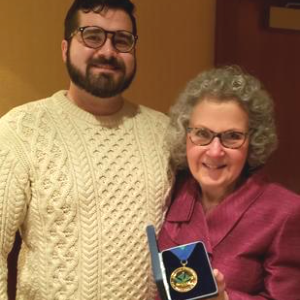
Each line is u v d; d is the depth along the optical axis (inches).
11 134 43.9
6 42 63.9
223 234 42.2
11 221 43.3
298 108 83.4
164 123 52.1
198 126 42.6
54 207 43.8
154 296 47.8
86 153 45.8
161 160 49.3
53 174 44.1
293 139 84.2
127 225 45.7
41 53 66.2
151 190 47.6
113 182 45.9
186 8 76.9
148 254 46.8
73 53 45.9
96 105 47.4
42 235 44.6
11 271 51.9
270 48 79.8
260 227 41.3
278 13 79.1
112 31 45.3
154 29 74.7
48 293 44.7
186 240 44.1
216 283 33.0
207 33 79.0
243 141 42.2
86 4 45.2
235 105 41.7
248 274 41.0
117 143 47.7
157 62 75.8
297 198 41.6
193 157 43.6
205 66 79.4
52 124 46.0
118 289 45.4
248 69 79.1
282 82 81.4
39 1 65.2
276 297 39.9
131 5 47.4
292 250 40.4
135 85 74.7
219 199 45.3
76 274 44.4
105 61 45.3
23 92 65.8
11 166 42.7
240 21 77.8
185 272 32.9
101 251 44.6
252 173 45.7
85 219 44.4
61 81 68.0
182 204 46.8
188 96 44.5
